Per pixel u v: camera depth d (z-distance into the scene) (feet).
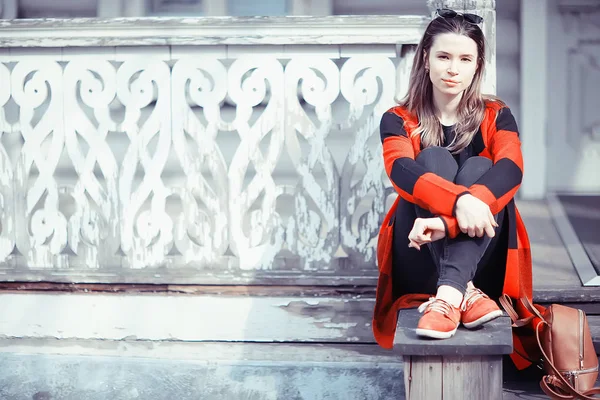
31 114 10.61
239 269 10.56
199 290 10.55
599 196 18.99
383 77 10.16
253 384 10.33
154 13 17.22
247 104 10.33
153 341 10.64
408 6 17.34
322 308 10.40
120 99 10.46
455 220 7.63
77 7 17.19
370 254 10.44
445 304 7.48
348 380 10.20
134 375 10.53
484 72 8.84
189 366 10.42
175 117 10.43
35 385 10.69
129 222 10.62
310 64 10.20
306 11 17.16
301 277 10.41
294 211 10.48
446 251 7.77
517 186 8.11
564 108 19.25
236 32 10.08
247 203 10.48
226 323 10.51
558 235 15.08
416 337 7.44
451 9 9.70
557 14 18.95
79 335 10.69
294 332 10.43
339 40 10.00
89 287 10.69
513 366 9.32
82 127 10.57
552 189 19.52
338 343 10.41
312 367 10.25
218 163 10.48
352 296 10.39
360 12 17.37
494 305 7.64
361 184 10.36
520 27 18.60
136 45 10.27
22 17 17.16
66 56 10.47
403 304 8.75
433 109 8.95
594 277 11.27
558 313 8.35
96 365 10.57
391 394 10.13
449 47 8.43
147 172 10.53
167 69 10.37
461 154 8.82
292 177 16.26
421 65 8.86
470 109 8.81
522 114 18.78
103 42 10.23
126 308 10.64
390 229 8.91
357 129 10.29
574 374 8.18
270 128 10.34
